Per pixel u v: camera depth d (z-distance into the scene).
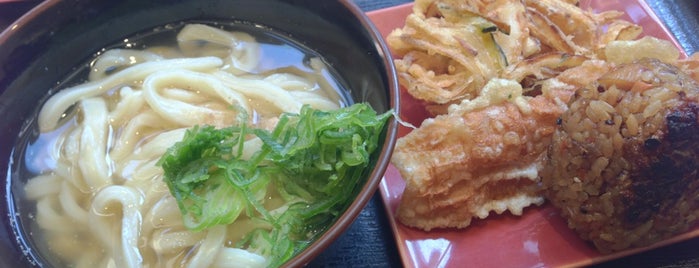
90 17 0.18
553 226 0.19
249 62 0.20
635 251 0.18
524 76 0.22
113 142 0.17
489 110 0.19
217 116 0.18
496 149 0.19
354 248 0.19
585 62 0.21
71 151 0.17
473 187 0.19
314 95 0.19
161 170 0.16
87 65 0.19
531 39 0.23
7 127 0.17
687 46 0.25
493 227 0.19
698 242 0.18
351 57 0.18
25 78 0.17
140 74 0.19
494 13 0.24
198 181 0.15
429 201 0.18
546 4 0.24
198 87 0.19
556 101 0.20
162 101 0.18
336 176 0.15
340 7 0.18
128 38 0.20
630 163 0.16
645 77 0.16
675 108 0.15
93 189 0.16
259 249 0.15
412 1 0.28
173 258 0.15
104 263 0.15
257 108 0.18
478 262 0.18
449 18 0.24
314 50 0.20
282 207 0.15
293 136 0.15
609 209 0.16
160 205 0.15
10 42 0.16
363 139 0.15
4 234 0.15
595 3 0.26
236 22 0.20
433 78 0.23
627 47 0.20
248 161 0.15
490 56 0.23
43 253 0.15
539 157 0.20
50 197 0.16
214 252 0.15
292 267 0.12
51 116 0.17
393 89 0.16
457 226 0.19
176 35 0.20
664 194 0.16
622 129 0.16
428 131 0.19
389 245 0.19
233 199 0.15
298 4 0.19
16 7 0.24
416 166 0.18
